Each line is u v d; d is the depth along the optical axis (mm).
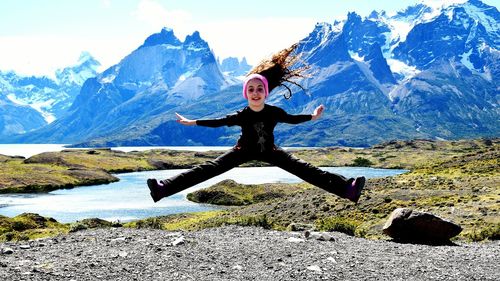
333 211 51969
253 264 18188
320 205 55844
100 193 120375
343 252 20922
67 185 138625
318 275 16828
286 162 8742
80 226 38281
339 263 18797
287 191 99188
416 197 54188
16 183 133750
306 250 20953
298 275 16781
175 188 8328
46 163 182625
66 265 17094
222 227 26547
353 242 23969
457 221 37969
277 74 9305
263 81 8883
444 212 41656
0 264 16891
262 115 8938
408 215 27656
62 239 22312
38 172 152125
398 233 27562
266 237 23719
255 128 8859
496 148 107750
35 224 45938
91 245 20734
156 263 17781
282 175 175750
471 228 34969
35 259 18047
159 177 169125
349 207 52031
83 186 141500
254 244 21797
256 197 96875
